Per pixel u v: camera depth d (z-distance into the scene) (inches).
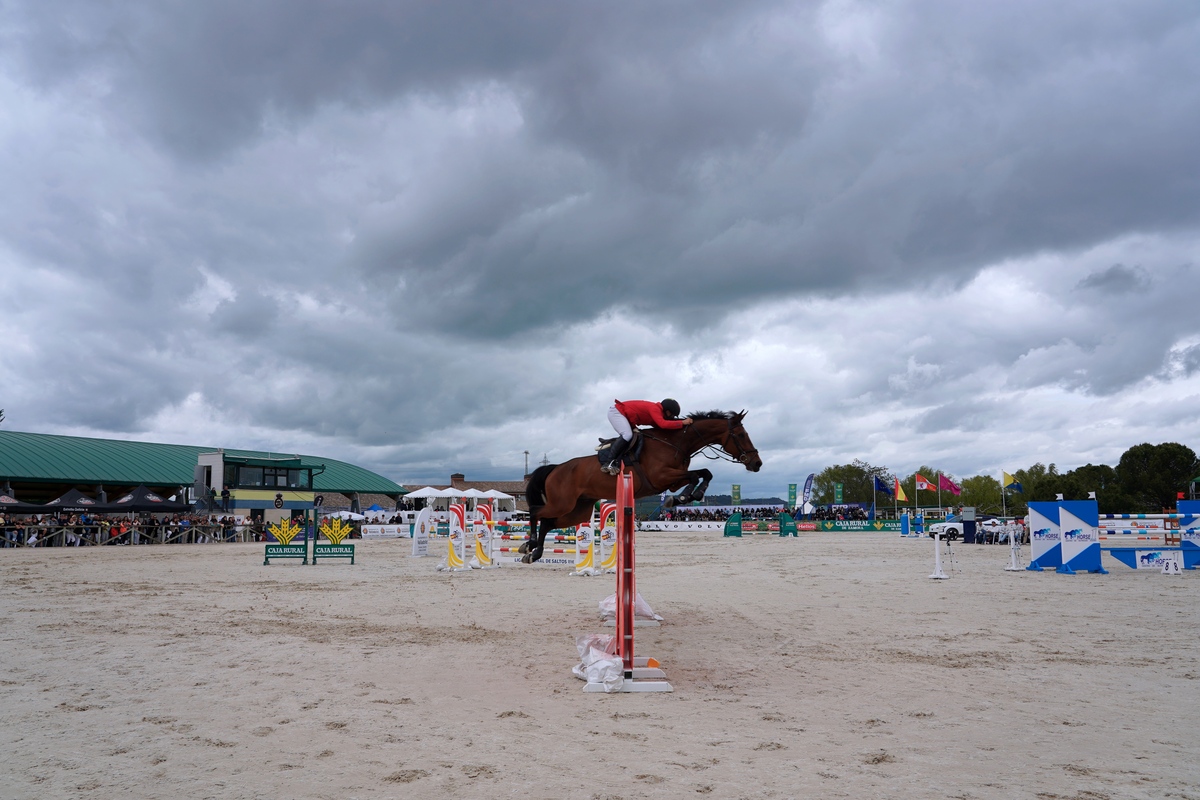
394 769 174.2
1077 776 170.2
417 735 202.7
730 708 234.7
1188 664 300.0
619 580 269.1
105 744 193.0
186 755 184.4
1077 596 549.6
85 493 2071.9
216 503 2196.1
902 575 745.6
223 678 271.9
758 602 515.5
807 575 749.9
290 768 175.0
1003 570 804.0
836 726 213.3
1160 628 393.7
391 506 3312.0
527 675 283.4
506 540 1235.2
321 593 585.9
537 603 519.2
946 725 213.6
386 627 402.0
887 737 201.8
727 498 4205.2
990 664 301.4
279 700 240.2
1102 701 241.0
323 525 1151.6
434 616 448.8
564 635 378.9
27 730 205.8
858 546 1418.6
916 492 3139.8
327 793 158.9
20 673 279.3
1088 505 751.1
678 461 339.6
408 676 278.1
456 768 175.3
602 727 212.7
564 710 232.1
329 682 266.7
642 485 343.6
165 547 1454.2
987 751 189.0
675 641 358.3
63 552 1254.3
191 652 323.9
